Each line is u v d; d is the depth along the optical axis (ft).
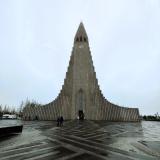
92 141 49.52
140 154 34.04
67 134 65.16
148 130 92.07
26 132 70.49
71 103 214.07
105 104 218.38
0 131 54.60
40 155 32.50
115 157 31.58
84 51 236.63
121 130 88.02
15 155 32.35
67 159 29.94
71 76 226.17
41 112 211.61
